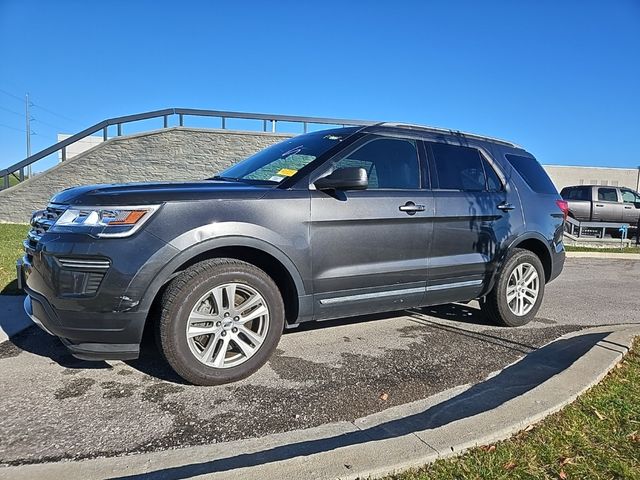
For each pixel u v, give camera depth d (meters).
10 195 13.70
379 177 4.14
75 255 3.01
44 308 3.13
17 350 3.97
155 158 13.88
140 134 13.76
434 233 4.32
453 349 4.38
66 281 3.03
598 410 2.95
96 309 3.03
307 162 3.88
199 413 3.02
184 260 3.18
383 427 2.91
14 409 3.00
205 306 3.34
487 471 2.32
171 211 3.18
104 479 2.29
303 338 4.58
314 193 3.70
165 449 2.60
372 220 3.91
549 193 5.48
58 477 2.29
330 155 3.90
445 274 4.43
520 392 3.47
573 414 2.90
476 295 4.86
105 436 2.71
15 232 10.84
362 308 4.04
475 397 3.38
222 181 3.98
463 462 2.39
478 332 4.94
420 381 3.63
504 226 4.89
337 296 3.84
